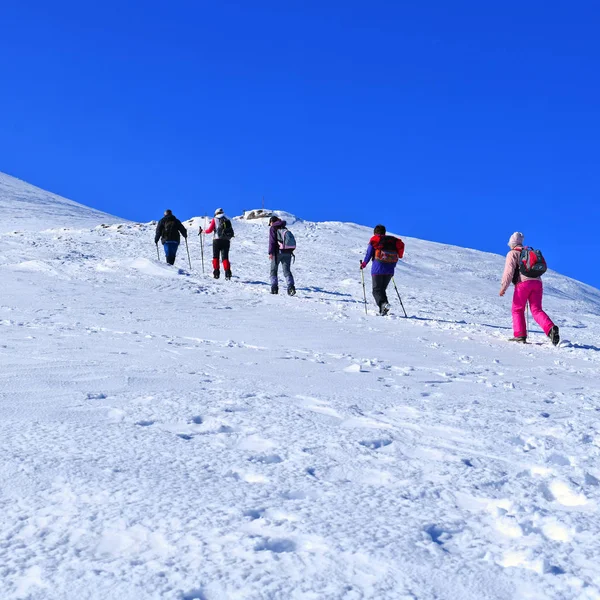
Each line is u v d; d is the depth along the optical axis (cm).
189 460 346
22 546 242
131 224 3325
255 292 1548
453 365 773
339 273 2295
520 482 327
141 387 544
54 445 366
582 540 254
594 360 900
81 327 934
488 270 3022
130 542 247
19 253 1953
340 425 441
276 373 647
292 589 212
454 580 221
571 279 3303
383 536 252
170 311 1173
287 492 302
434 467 348
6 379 557
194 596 209
